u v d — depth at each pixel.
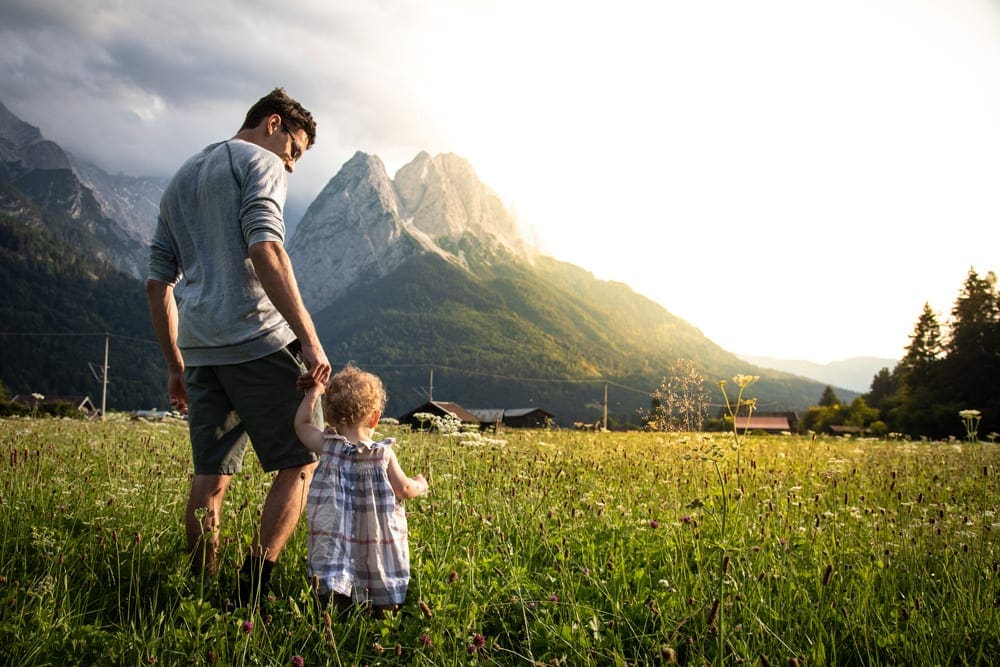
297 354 3.44
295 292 3.29
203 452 3.35
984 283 49.00
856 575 3.39
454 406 51.38
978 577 3.12
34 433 8.18
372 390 3.26
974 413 9.96
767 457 8.84
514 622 2.95
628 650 2.75
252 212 3.29
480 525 4.08
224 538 3.54
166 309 3.80
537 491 5.07
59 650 2.41
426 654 2.47
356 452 3.11
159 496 4.36
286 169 3.88
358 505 3.07
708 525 4.27
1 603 2.57
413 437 8.60
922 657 2.54
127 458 6.09
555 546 3.81
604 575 3.42
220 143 3.61
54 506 3.99
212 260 3.43
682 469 6.45
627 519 4.27
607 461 7.62
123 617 2.80
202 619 2.45
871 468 7.85
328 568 2.90
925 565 3.48
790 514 4.68
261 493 4.67
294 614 2.57
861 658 2.59
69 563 3.19
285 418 3.31
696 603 2.89
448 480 5.21
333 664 2.44
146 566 3.24
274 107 3.77
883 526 4.26
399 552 3.07
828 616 2.94
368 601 2.91
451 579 3.05
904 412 46.12
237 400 3.31
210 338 3.29
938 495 5.89
